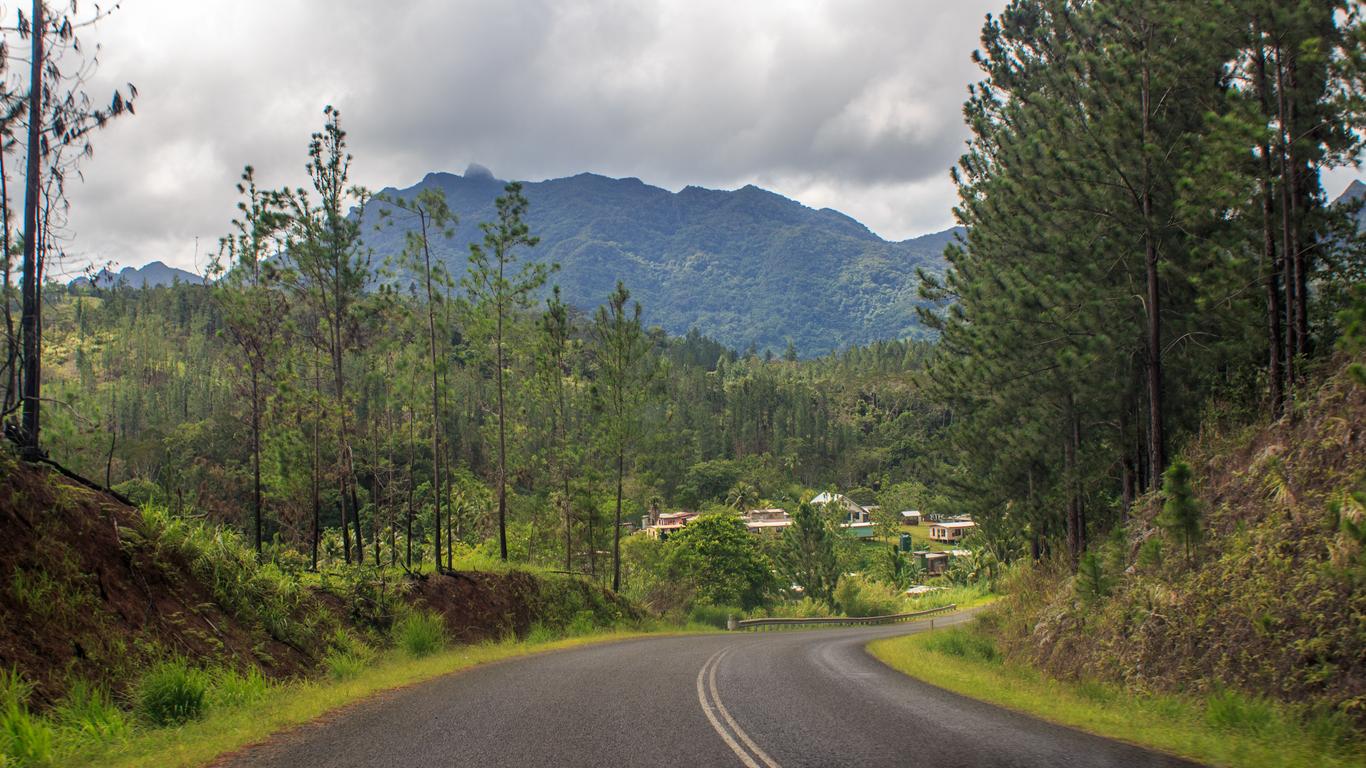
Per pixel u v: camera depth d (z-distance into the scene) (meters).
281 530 38.00
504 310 33.94
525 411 39.84
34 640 10.13
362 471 33.81
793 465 152.50
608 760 7.43
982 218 28.36
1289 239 18.09
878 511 119.25
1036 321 22.86
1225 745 8.18
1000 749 7.86
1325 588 11.76
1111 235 21.97
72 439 17.98
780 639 30.92
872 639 31.50
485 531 50.34
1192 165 19.88
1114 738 8.51
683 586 51.12
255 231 25.33
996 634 27.34
